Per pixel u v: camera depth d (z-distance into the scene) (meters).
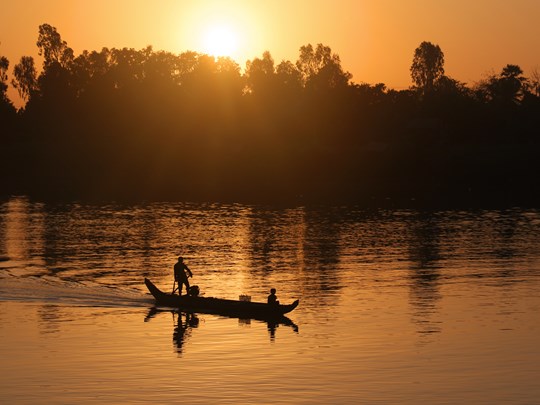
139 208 178.50
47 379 48.00
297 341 56.94
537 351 53.84
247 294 76.06
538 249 107.44
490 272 87.44
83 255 103.75
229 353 53.88
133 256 102.88
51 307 68.94
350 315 65.69
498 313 65.94
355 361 51.81
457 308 68.00
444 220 150.00
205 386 46.62
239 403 43.84
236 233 129.88
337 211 169.88
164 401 44.16
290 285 80.75
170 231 133.00
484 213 164.00
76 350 54.44
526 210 170.62
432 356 52.78
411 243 115.19
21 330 60.19
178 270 71.06
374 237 123.19
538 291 75.62
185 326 61.84
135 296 74.38
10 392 45.72
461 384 46.94
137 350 54.56
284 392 45.59
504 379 47.81
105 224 144.75
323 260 98.44
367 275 86.19
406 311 67.00
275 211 170.62
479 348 54.72
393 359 52.06
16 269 91.50
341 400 44.25
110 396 45.00
